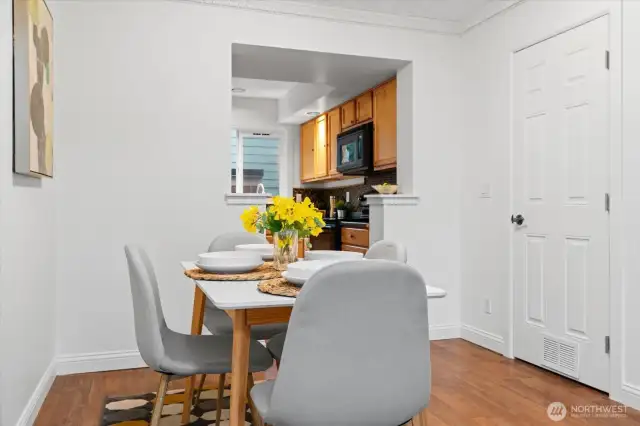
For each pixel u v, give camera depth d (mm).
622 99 2691
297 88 6258
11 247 2037
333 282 1205
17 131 2088
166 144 3355
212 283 1893
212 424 2396
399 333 1299
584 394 2809
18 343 2156
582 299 2949
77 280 3182
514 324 3518
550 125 3191
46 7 2631
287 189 7211
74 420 2443
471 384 2986
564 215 3082
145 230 3312
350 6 3676
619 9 2703
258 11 3549
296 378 1240
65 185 3150
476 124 3896
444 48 4051
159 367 1749
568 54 3049
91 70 3205
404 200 3947
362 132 5035
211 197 3445
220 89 3465
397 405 1326
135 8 3295
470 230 3979
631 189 2639
